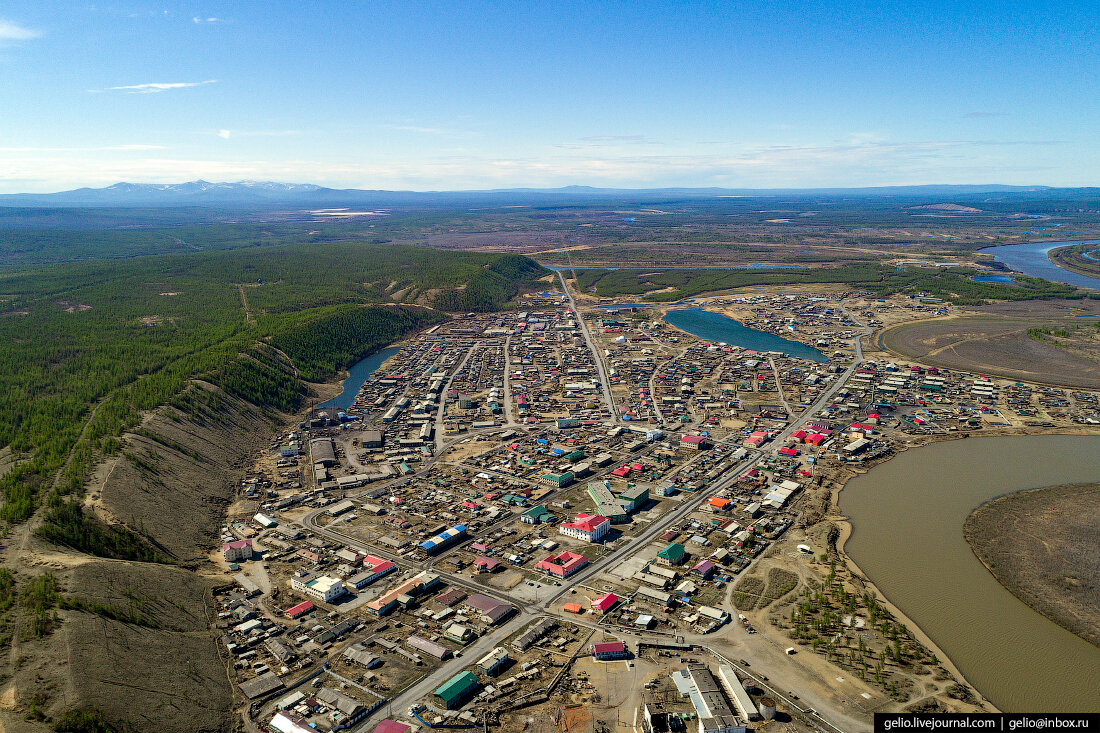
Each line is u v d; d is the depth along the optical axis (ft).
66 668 423.23
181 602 547.90
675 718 436.35
